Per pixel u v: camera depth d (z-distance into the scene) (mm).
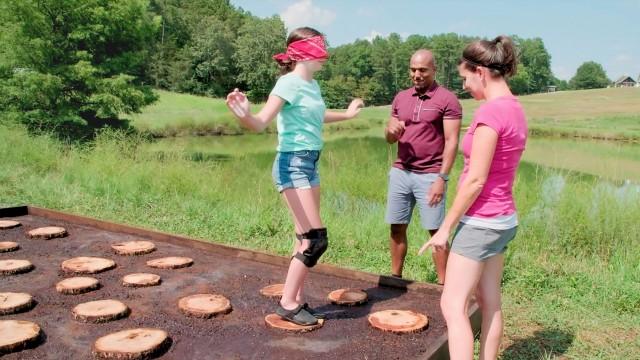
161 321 3051
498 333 2639
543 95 91562
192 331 2936
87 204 7195
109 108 23438
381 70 118875
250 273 3971
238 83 87125
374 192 9125
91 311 3051
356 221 6707
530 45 154500
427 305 3455
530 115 56531
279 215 6898
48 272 3836
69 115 22312
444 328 3055
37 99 22234
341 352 2717
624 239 5863
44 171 9742
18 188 7918
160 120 36125
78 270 3789
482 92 2504
